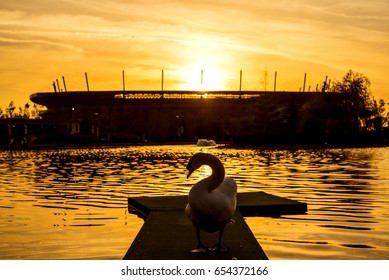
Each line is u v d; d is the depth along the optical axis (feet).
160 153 195.93
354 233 38.22
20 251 33.65
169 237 33.35
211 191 29.63
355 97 394.73
